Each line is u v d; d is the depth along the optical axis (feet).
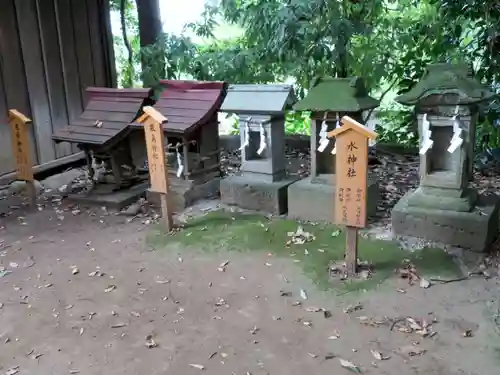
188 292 11.66
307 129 26.68
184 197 16.39
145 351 9.66
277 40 18.89
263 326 10.26
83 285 12.19
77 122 17.46
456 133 12.08
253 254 13.25
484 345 9.37
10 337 10.26
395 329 9.96
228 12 21.50
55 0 20.80
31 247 14.37
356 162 11.09
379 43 20.44
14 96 19.52
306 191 14.90
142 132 17.65
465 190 13.12
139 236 14.74
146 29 23.88
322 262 12.60
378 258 12.57
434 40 19.76
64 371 9.20
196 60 22.09
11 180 19.45
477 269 11.94
